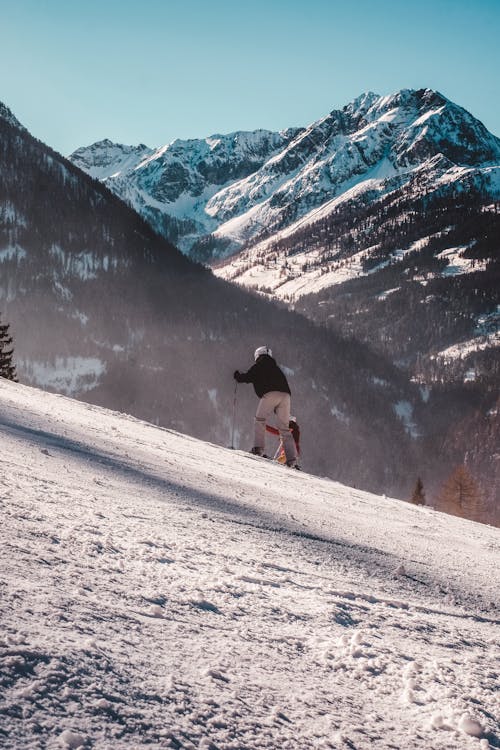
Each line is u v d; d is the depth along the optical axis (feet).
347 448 577.02
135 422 37.93
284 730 3.79
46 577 5.38
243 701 4.02
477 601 10.71
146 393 576.61
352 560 11.78
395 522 21.27
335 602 7.59
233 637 5.30
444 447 597.93
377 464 572.10
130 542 7.93
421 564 13.28
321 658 5.34
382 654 5.76
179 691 3.88
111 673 3.81
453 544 18.80
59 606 4.70
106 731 3.17
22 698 3.20
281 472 30.50
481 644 7.39
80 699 3.38
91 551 6.83
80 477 13.51
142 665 4.10
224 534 10.97
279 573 8.71
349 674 5.09
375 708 4.51
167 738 3.29
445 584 11.57
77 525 8.09
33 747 2.82
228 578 7.44
